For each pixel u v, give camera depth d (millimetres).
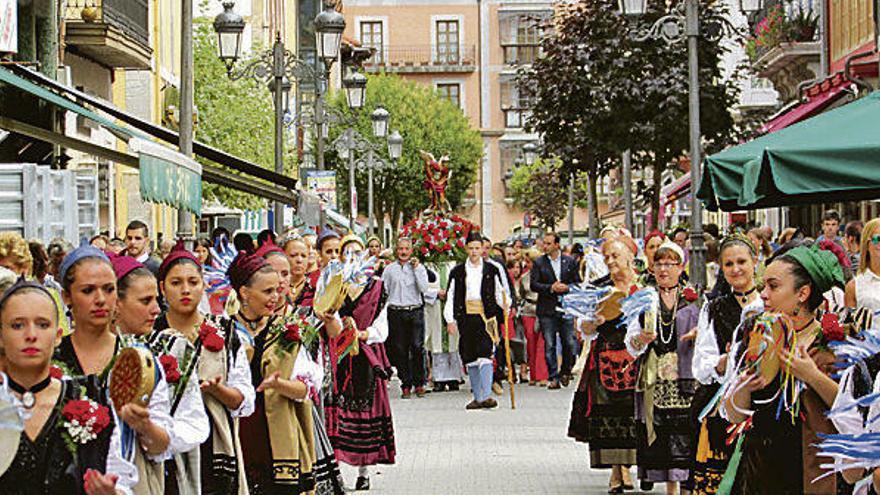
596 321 13273
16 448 5988
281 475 9969
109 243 16594
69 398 6242
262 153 35312
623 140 29703
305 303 12203
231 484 8688
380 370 14219
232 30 25594
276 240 15656
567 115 30500
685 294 12367
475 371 21609
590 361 13422
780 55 34406
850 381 7207
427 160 26484
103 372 6898
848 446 6555
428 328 25047
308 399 10289
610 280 14617
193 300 8523
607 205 90188
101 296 7062
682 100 28641
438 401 23125
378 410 14211
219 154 19734
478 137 78375
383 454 14211
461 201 82438
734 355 8469
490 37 96812
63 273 7094
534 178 72688
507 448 17109
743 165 12820
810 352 8062
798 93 29984
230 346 8688
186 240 16812
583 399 13648
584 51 29875
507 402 22547
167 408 7082
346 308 14109
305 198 25984
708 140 29812
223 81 35406
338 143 38625
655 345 12430
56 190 18453
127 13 29266
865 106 12867
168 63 38062
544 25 31328
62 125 24500
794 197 13945
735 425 8562
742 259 10344
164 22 37281
